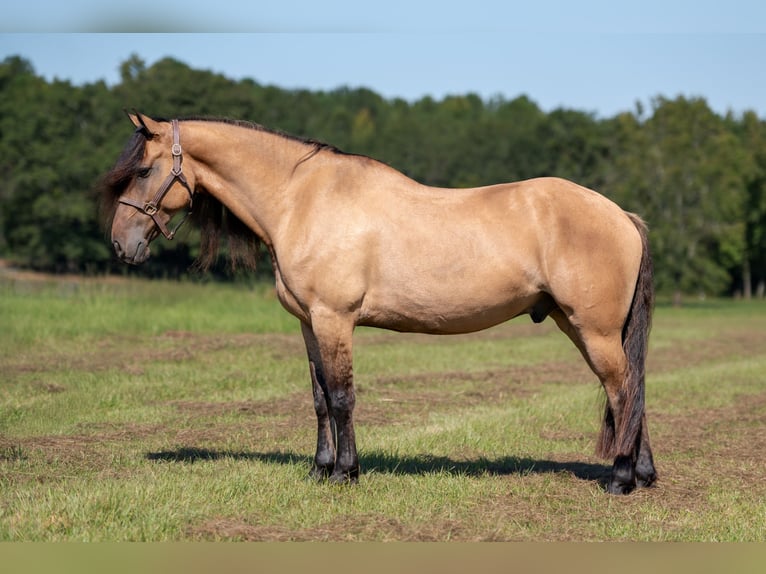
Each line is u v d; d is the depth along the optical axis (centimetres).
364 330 2059
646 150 4691
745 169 5547
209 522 566
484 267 625
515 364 1539
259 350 1508
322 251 629
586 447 847
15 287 2328
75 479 671
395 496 631
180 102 4306
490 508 612
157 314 1850
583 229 626
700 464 763
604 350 634
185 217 689
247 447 816
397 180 651
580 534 559
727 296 6456
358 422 957
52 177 4450
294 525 569
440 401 1105
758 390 1265
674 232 4469
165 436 858
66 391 1075
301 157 660
